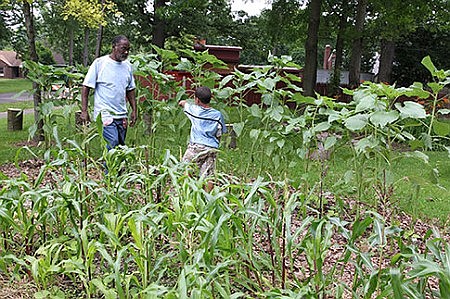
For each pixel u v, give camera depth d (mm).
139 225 2537
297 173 5633
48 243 3164
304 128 4484
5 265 2863
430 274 2031
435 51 23750
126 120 5402
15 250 3250
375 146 3600
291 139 4828
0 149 7945
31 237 3078
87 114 5254
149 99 5582
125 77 5273
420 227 4559
